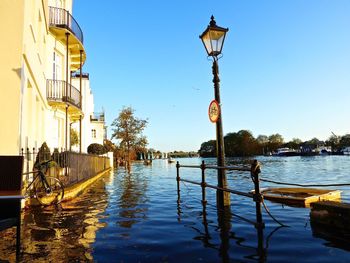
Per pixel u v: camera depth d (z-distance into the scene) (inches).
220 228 224.8
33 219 263.0
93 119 1705.2
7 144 330.3
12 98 336.8
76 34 741.9
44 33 593.3
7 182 172.1
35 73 470.3
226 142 4092.0
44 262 155.3
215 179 721.6
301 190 395.5
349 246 175.3
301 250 170.9
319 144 4712.1
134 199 384.5
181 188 509.0
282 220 245.1
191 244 186.7
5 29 343.9
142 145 1536.7
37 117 544.7
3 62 339.0
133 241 194.7
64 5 788.6
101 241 194.9
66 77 682.8
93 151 1270.9
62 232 217.5
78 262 156.0
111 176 853.2
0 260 158.1
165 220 257.0
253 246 180.1
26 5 366.3
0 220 153.4
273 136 4685.0
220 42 308.8
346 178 719.7
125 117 1509.6
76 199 387.2
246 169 236.4
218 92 305.3
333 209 213.8
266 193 388.8
